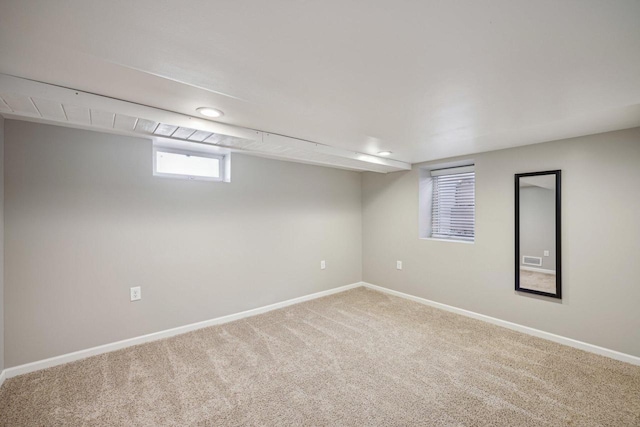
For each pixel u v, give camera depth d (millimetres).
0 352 2141
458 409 1866
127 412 1835
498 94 1708
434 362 2441
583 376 2223
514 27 1073
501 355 2553
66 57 1302
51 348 2375
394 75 1474
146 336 2816
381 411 1853
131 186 2734
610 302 2496
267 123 2287
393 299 4176
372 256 4688
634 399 1953
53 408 1867
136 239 2766
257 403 1928
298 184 4043
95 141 2557
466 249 3512
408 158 3742
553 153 2805
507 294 3152
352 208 4723
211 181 3240
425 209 4109
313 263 4227
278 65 1377
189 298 3086
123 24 1050
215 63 1357
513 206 3104
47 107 1700
